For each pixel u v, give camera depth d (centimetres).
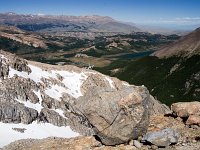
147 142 2395
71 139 3067
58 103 13500
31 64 16650
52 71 17238
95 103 2508
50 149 2894
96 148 2559
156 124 2794
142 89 2573
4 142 8738
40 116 11769
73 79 17712
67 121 12325
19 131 10081
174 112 2977
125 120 2459
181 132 2545
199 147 2209
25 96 12356
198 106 2889
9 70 13625
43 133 10619
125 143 2495
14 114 10831
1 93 11519
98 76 17088
